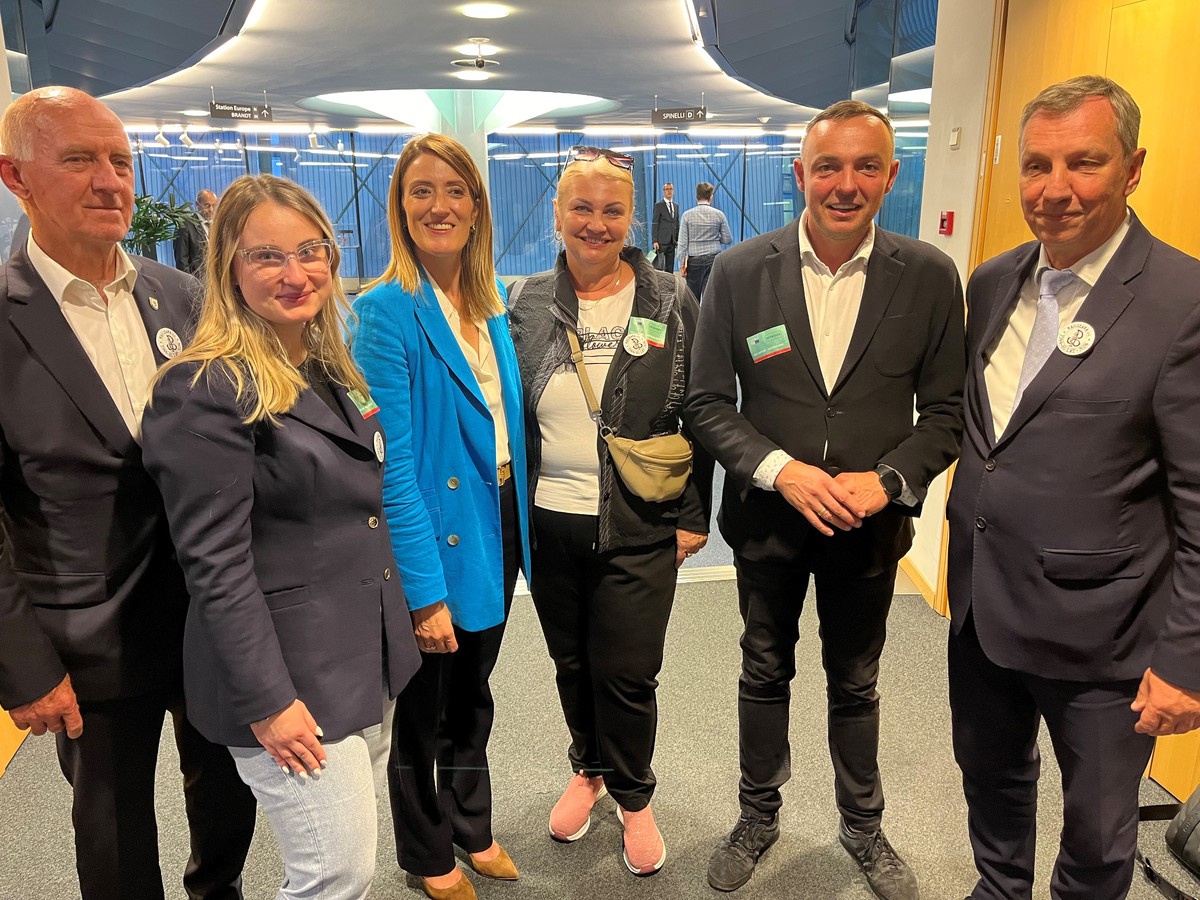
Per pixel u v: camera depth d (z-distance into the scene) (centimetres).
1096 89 128
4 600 123
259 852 206
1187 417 125
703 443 176
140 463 135
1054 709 148
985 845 171
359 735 133
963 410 162
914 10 406
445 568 165
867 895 192
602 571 185
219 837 161
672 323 180
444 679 181
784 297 167
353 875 130
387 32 525
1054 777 234
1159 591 138
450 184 154
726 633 326
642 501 180
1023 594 144
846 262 166
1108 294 133
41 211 129
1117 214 134
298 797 125
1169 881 189
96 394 132
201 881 164
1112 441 133
